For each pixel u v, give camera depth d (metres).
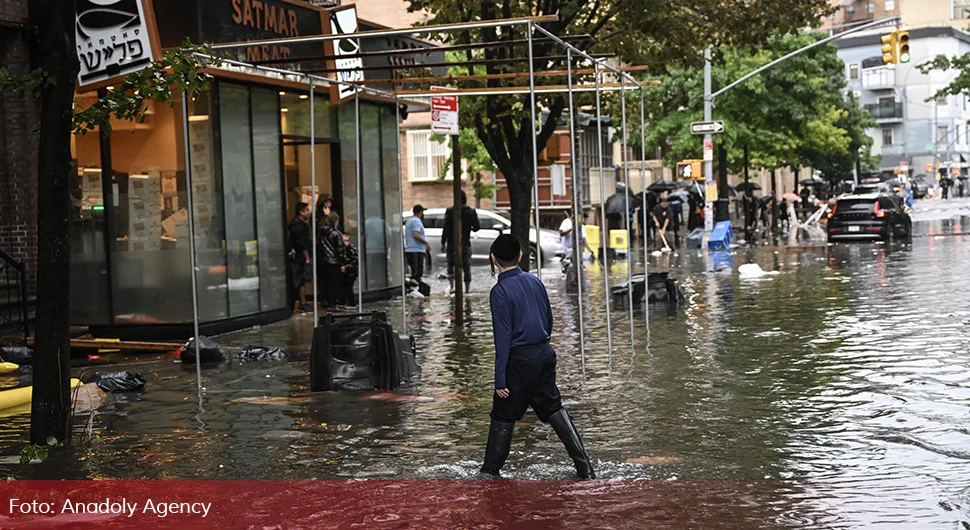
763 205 60.81
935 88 140.12
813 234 53.50
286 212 22.09
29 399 12.70
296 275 22.25
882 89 142.50
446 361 15.32
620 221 43.28
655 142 53.41
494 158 22.12
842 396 11.87
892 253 36.12
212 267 19.09
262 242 20.67
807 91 52.00
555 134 22.06
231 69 18.70
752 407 11.41
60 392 9.96
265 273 20.77
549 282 29.52
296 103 22.12
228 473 9.08
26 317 17.23
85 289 19.02
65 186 9.73
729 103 51.34
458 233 19.44
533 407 8.80
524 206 21.95
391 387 13.12
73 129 10.41
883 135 143.25
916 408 11.12
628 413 11.25
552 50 21.52
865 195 44.19
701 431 10.34
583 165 57.09
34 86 9.41
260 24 19.45
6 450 10.17
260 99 20.64
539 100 22.20
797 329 17.56
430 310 22.67
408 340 13.98
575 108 23.23
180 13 17.73
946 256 33.31
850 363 14.00
